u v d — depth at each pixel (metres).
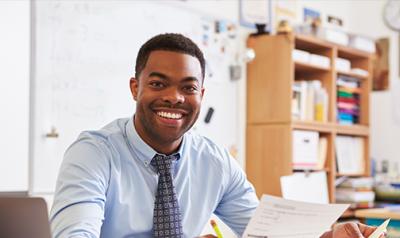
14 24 2.32
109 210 1.53
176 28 3.27
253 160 3.69
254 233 1.42
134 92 1.59
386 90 4.54
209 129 3.45
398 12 4.50
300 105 3.70
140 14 3.07
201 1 3.46
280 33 3.63
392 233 3.05
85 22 2.81
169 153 1.61
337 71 3.96
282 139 3.58
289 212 1.41
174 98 1.47
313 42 3.76
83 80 2.79
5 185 2.26
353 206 3.91
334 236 1.58
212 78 3.48
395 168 4.47
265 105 3.66
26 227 0.94
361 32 4.69
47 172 2.63
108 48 2.91
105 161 1.51
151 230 1.56
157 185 1.58
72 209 1.34
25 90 2.35
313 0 4.39
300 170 3.68
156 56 1.49
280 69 3.61
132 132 1.58
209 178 1.71
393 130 4.50
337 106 4.03
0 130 2.26
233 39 3.66
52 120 2.66
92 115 2.83
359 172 4.20
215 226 1.57
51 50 2.66
